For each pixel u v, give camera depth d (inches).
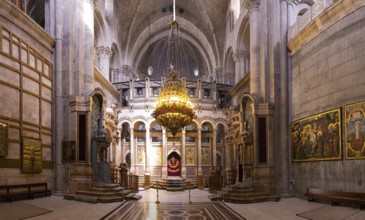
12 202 535.8
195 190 995.9
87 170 673.6
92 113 719.1
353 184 486.6
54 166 693.3
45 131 674.8
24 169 585.3
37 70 654.5
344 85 519.2
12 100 569.9
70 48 729.0
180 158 1187.3
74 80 733.9
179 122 793.6
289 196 668.7
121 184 805.2
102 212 498.9
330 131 545.0
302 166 635.5
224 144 1190.3
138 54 1595.7
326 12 555.8
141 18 1489.9
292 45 692.7
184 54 1791.3
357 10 497.7
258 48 794.2
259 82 780.6
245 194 635.5
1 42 550.3
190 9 1520.7
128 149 1199.6
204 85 1208.8
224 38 1407.5
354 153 485.7
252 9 814.5
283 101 697.0
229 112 1061.1
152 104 1157.7
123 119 1144.2
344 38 523.8
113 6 1215.6
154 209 553.0
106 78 1047.6
